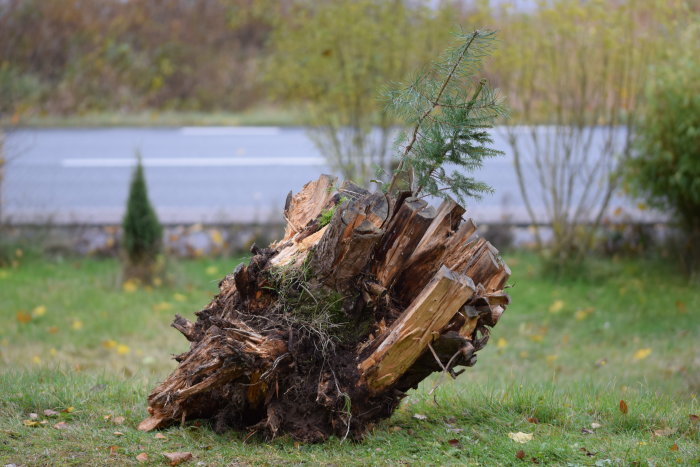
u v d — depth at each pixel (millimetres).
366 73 11617
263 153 17562
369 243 4559
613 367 8609
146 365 8500
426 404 5840
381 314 4914
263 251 5055
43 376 6656
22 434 4871
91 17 22484
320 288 4766
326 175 5559
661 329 9773
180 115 21312
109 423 5227
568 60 11383
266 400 4855
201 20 22953
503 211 13172
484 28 5133
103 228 12734
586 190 11578
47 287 11172
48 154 17406
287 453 4688
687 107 10250
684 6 10828
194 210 13320
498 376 8258
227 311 5066
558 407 5766
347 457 4637
